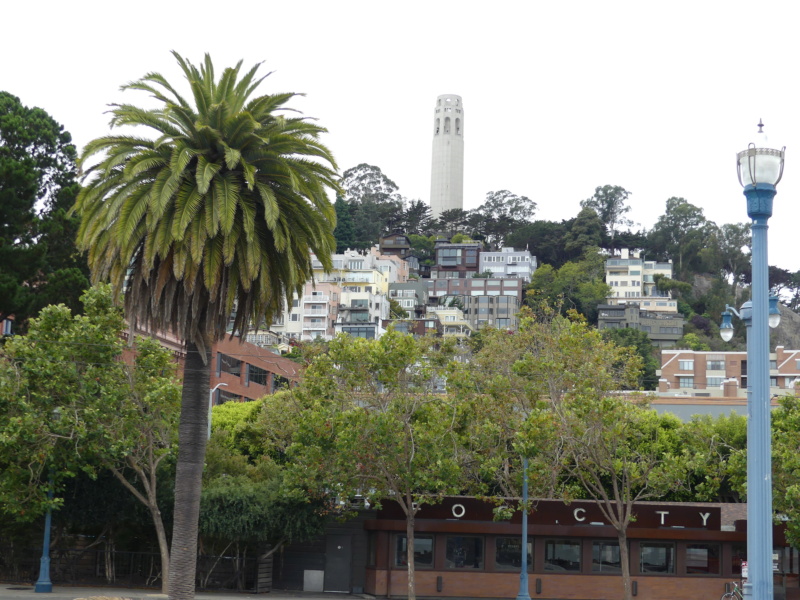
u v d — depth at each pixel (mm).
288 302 29906
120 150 28875
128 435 40281
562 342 42938
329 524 46062
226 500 43719
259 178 29469
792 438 41844
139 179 28734
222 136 28812
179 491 28562
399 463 40625
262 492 44938
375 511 45906
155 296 28406
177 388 40281
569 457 45750
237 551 45562
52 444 39125
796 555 44594
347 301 192750
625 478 43688
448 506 44375
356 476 41406
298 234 29500
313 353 47031
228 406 69438
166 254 27672
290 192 29375
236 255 28781
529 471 42094
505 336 53688
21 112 62969
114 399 39500
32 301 52625
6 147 59062
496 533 44219
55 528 45156
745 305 23484
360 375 42281
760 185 18406
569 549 44469
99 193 28844
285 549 46781
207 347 28906
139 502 44094
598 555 44469
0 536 44625
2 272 52875
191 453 28719
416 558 44562
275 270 29750
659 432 61812
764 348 18094
